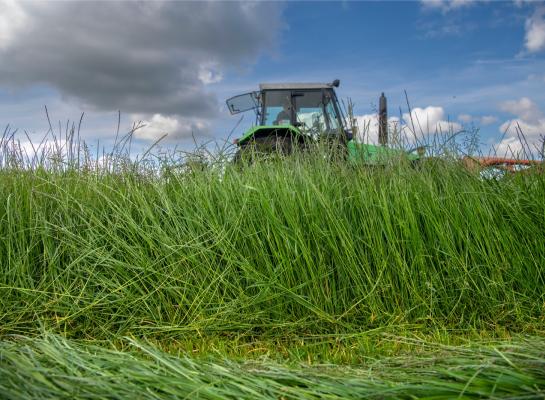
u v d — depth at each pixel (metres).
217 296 3.38
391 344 3.06
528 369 1.86
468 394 1.77
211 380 1.95
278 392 1.86
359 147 4.02
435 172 3.99
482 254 3.57
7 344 2.19
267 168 3.89
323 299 3.41
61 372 1.89
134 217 3.70
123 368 1.96
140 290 3.32
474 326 3.33
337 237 3.55
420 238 3.50
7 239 3.47
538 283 3.59
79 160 4.14
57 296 3.33
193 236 3.48
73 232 3.55
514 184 3.99
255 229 3.55
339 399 1.80
